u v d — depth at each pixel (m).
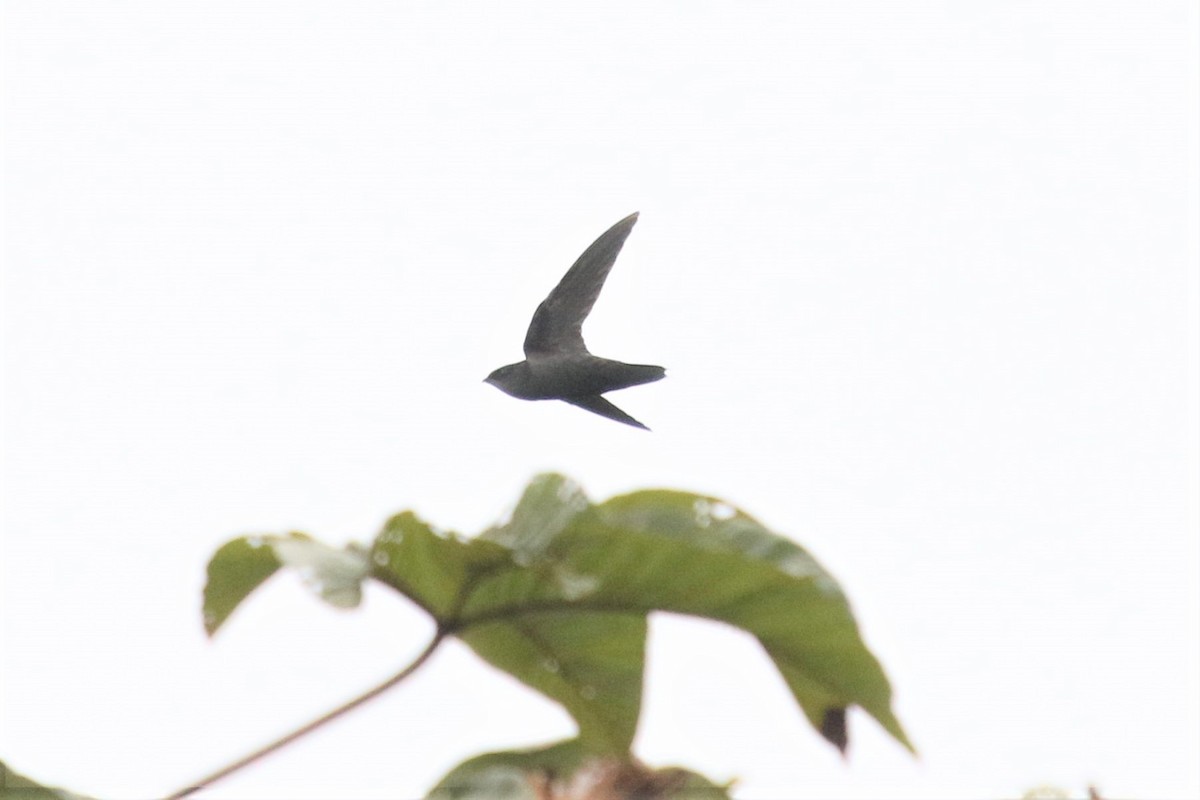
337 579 6.16
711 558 6.76
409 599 6.91
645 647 7.24
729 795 6.48
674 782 6.45
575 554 6.81
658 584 6.92
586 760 6.70
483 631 7.17
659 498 7.09
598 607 7.07
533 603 7.00
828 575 6.88
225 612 7.03
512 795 6.38
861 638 6.85
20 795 5.68
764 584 6.80
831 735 6.93
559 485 6.80
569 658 7.24
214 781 6.01
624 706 7.36
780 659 7.01
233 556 6.88
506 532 6.80
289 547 6.19
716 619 7.01
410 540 6.59
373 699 6.51
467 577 6.84
